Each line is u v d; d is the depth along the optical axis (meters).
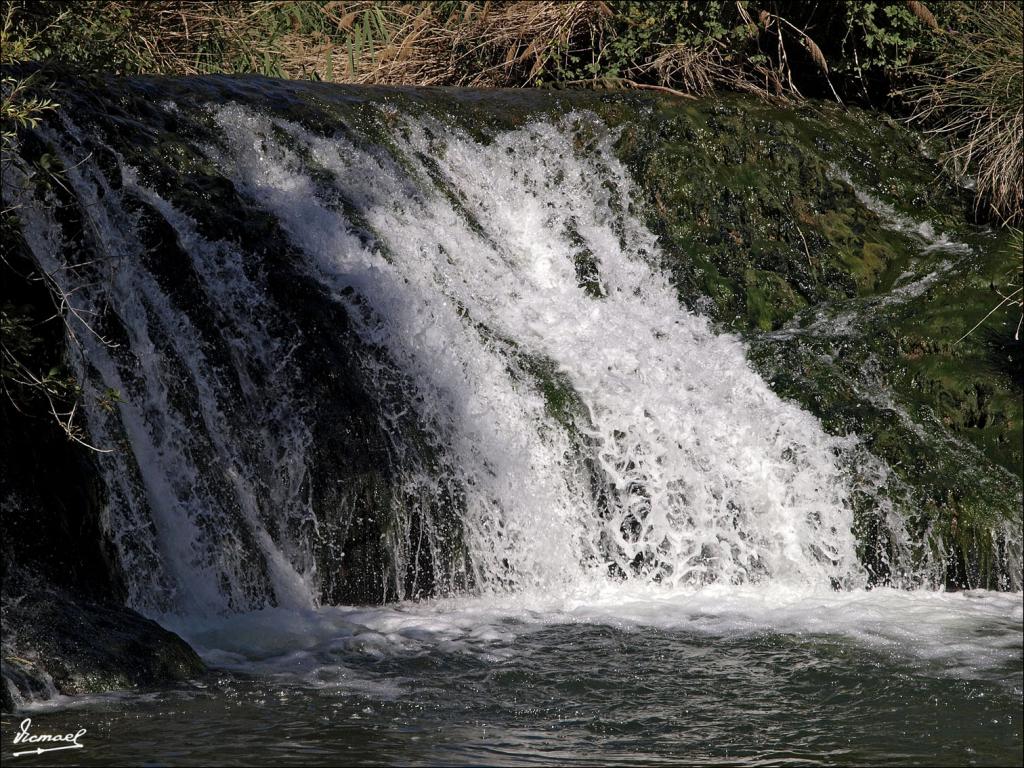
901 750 7.47
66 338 9.65
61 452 9.16
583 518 11.45
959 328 13.66
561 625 10.00
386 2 20.27
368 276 12.17
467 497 11.12
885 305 14.28
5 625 7.99
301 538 10.43
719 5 17.05
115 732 7.18
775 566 11.67
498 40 18.03
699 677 8.77
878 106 17.47
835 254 15.06
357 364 11.30
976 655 9.43
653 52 17.45
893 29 17.25
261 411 10.81
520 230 14.45
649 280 14.35
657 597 11.04
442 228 13.62
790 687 8.61
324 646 9.17
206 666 8.58
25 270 9.46
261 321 11.23
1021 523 11.88
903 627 10.20
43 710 7.52
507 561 11.13
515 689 8.38
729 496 11.77
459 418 11.49
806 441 12.17
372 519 10.58
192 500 10.09
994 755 7.43
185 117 12.77
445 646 9.29
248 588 10.07
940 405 13.05
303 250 12.13
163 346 10.47
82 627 8.21
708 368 13.05
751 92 17.17
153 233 10.91
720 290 14.33
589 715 7.93
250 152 13.01
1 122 9.76
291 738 7.21
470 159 14.63
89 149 11.19
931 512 11.78
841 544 11.69
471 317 12.60
